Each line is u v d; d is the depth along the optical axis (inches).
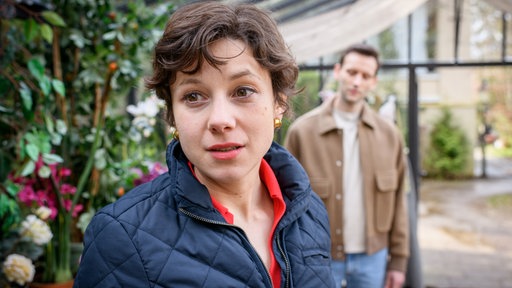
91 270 26.1
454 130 390.6
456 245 195.9
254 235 31.0
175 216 27.3
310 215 35.1
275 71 27.6
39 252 64.7
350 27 111.7
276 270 30.4
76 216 78.5
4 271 60.2
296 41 111.2
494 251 185.5
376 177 74.7
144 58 88.2
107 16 81.8
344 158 75.5
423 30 373.1
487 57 375.6
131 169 80.1
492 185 361.4
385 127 78.3
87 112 82.7
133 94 111.1
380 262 75.7
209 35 24.8
